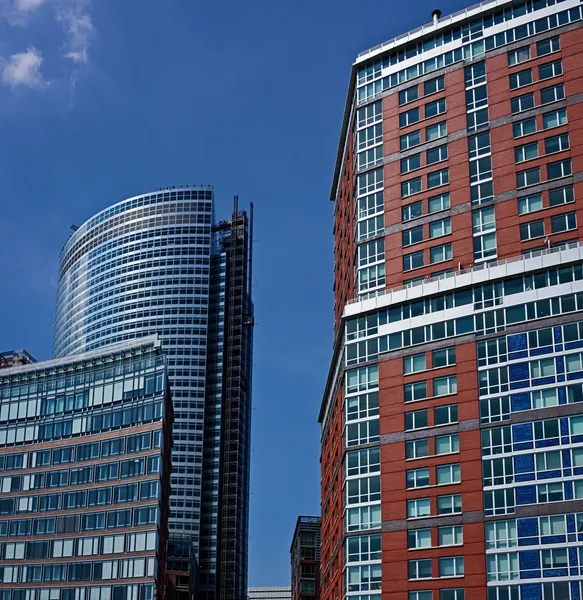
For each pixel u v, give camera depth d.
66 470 155.00
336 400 122.75
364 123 117.50
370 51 119.81
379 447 99.06
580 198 96.38
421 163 109.62
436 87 111.88
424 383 98.31
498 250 99.44
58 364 165.88
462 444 93.12
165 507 155.50
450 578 89.06
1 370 168.12
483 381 94.19
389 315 103.94
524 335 93.38
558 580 83.38
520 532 86.69
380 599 92.94
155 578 141.25
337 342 118.81
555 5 105.94
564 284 93.06
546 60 104.00
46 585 146.75
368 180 114.38
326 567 129.25
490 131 105.00
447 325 98.88
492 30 109.44
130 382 158.00
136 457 150.62
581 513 84.38
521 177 100.81
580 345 89.88
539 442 88.69
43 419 161.38
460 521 90.44
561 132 100.00
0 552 151.62
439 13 116.44
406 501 94.81
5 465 159.25
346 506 99.75
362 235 112.19
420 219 107.06
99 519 148.62
